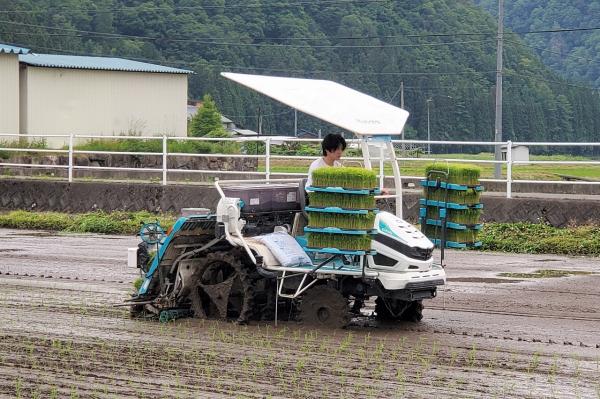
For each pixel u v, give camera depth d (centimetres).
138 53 16088
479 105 18262
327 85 2588
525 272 3509
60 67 8075
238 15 17975
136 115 8544
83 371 1977
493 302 2884
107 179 6344
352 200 2252
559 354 2198
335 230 2269
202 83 16125
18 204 5509
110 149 7475
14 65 7719
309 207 2300
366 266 2350
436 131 17988
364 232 2256
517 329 2492
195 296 2519
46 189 5447
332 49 18212
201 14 17600
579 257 3966
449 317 2644
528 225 4350
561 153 19825
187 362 2050
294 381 1897
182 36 17050
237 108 16188
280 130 16912
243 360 2067
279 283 2406
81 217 4997
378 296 2422
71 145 5525
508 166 4506
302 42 17962
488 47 19900
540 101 19800
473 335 2402
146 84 8594
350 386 1864
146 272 2559
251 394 1803
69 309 2678
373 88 17825
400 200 2516
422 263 2352
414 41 19088
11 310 2661
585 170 9031
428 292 2391
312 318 2420
